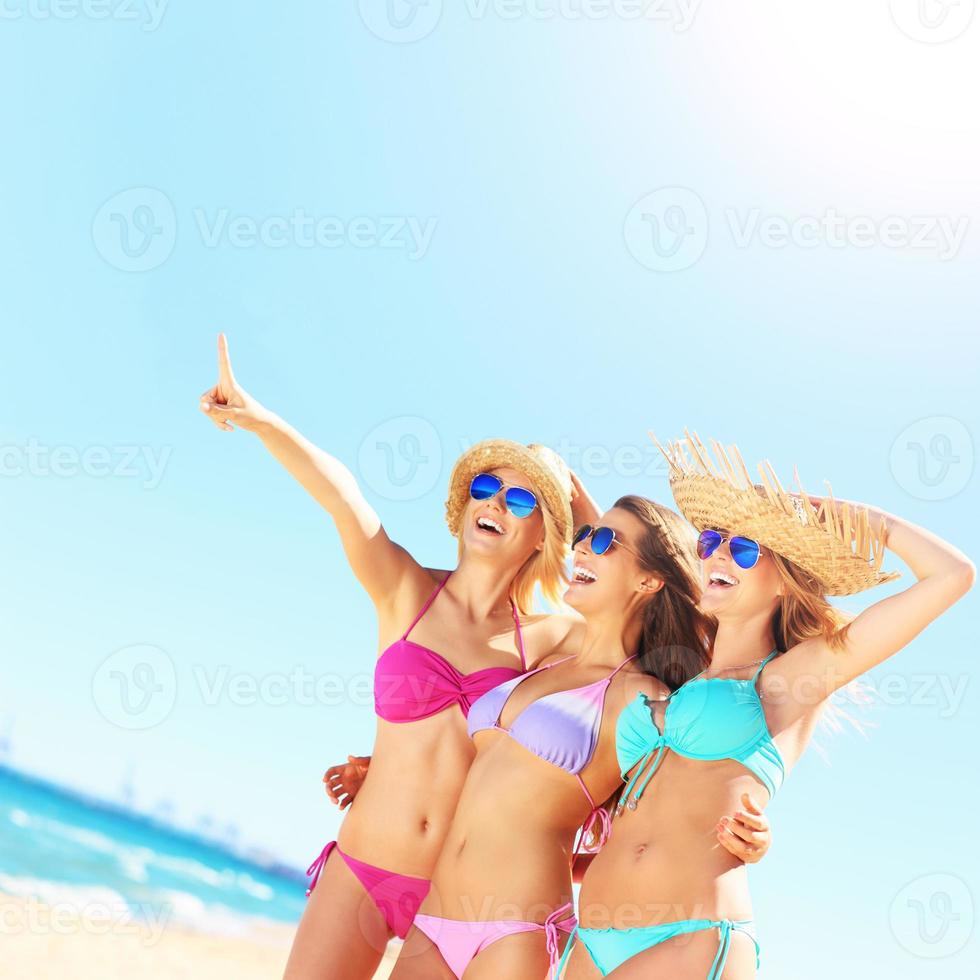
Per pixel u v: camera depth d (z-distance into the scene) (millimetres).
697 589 5207
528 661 5734
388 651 5633
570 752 4719
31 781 30375
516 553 5918
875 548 4680
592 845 5043
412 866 5277
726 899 4062
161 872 26750
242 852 29859
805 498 4871
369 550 5703
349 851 5406
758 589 4789
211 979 14242
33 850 25469
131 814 30234
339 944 5305
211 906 25906
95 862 26375
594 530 5273
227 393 5355
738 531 4883
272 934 23812
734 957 3977
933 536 4566
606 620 5215
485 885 4660
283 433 5500
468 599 5867
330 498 5594
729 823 4027
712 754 4312
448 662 5547
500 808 4766
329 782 5785
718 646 4867
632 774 4539
